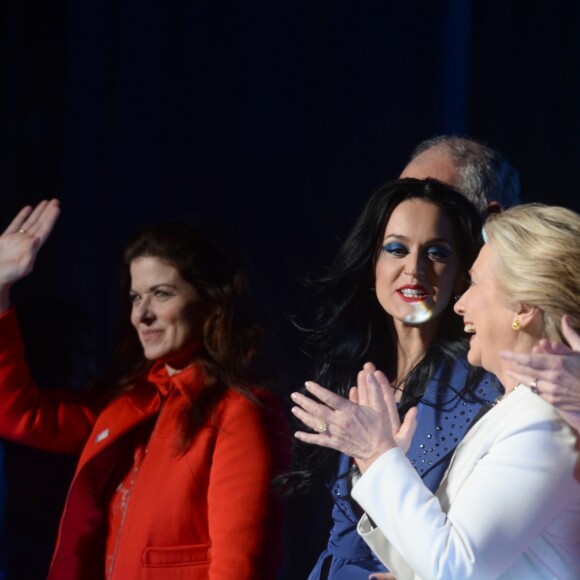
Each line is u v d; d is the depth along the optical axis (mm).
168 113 19562
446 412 10031
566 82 17297
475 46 17844
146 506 10500
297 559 14602
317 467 10547
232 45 19391
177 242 11078
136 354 11844
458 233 10406
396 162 18609
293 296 18953
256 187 19344
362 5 18781
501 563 7891
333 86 18984
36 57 19344
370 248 10648
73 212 19375
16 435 11820
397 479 8297
